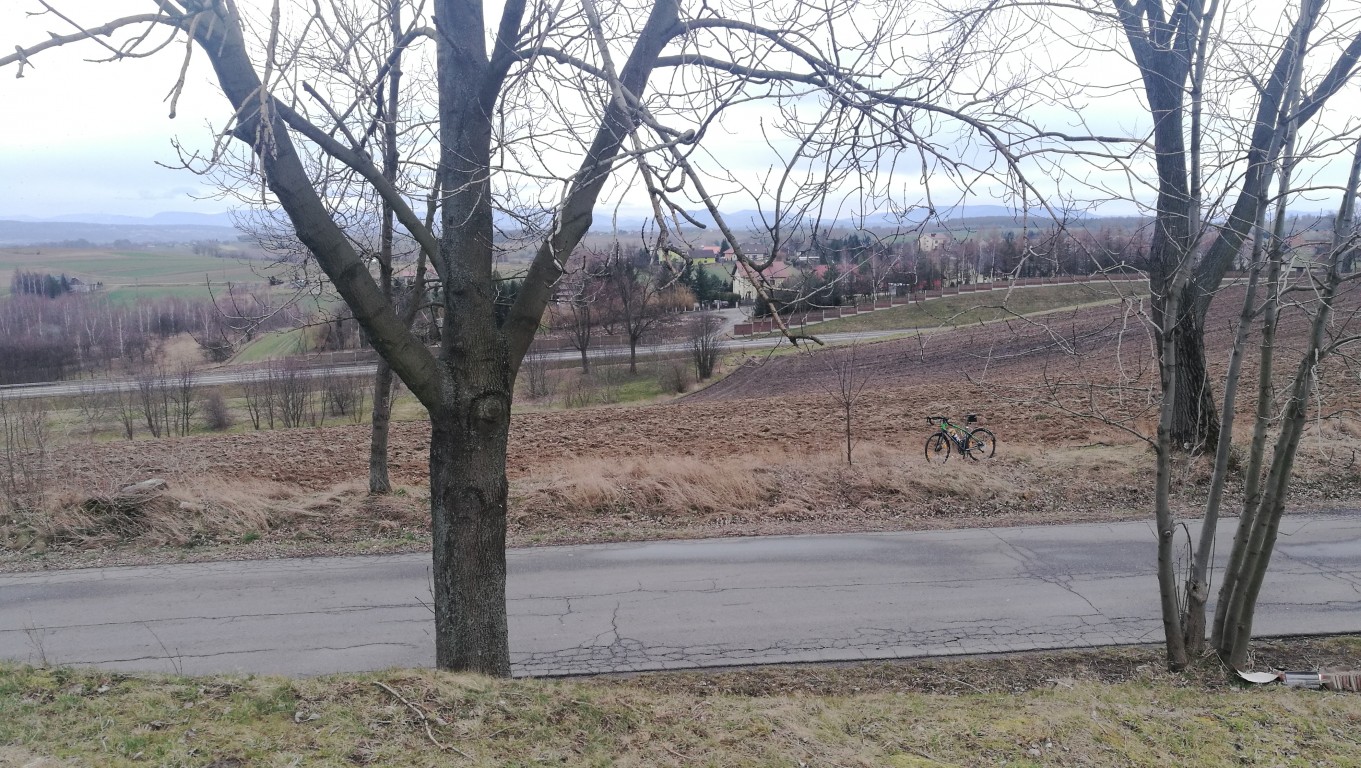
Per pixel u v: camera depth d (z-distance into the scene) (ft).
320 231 14.89
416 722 14.26
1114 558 32.45
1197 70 18.21
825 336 140.15
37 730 13.09
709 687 21.88
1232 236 25.07
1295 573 30.04
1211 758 15.78
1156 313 22.50
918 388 84.23
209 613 28.07
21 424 56.95
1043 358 97.04
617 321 132.77
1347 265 19.44
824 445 57.77
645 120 12.88
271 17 11.83
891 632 25.53
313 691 15.01
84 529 37.40
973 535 36.09
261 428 111.75
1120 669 22.72
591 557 33.86
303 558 34.53
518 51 14.73
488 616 17.13
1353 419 48.14
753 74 15.56
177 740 12.97
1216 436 43.50
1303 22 17.75
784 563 32.63
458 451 16.76
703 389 125.70
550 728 14.67
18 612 28.45
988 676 22.40
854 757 15.01
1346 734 16.97
